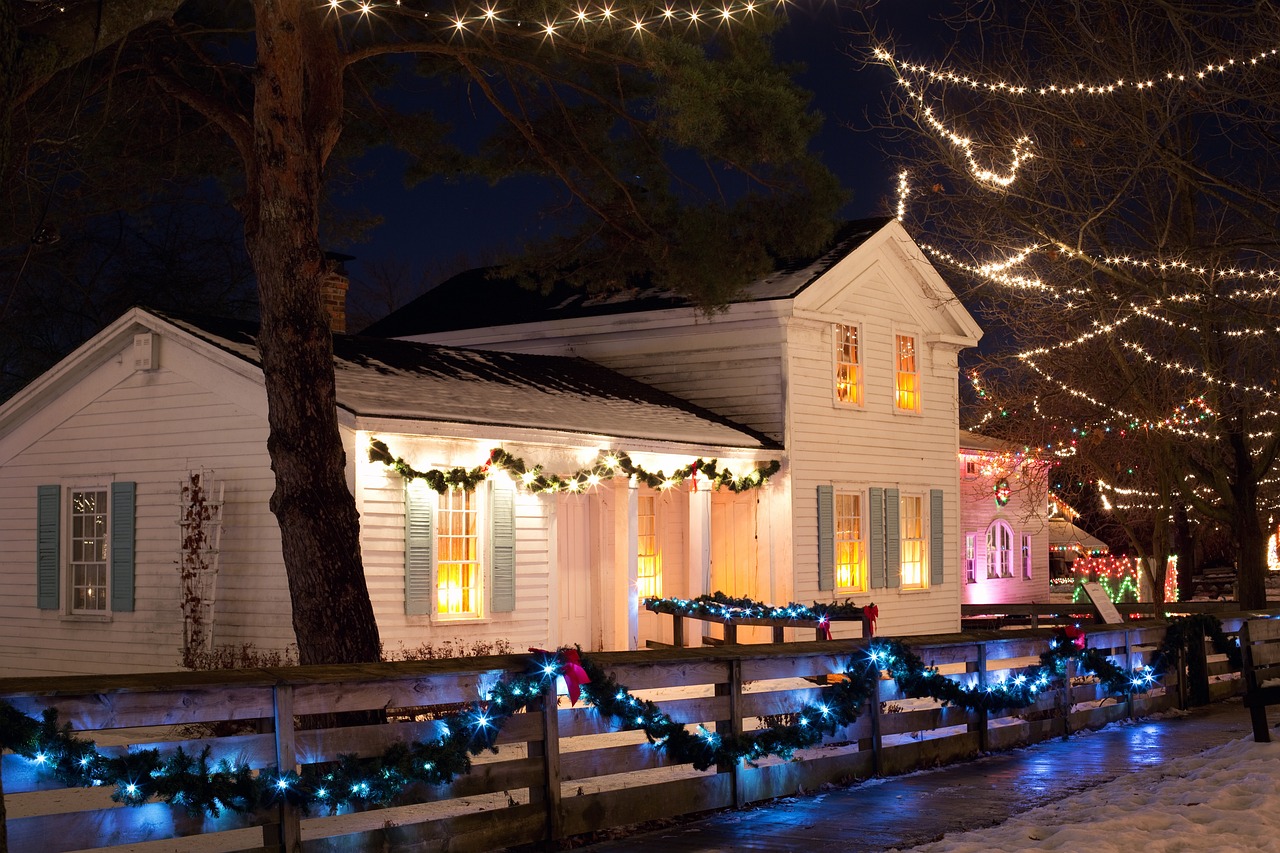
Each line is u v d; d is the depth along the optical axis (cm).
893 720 1143
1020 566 3816
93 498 1880
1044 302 1538
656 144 1656
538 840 841
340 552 1142
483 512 1741
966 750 1219
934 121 1419
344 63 1263
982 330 2727
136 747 682
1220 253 1445
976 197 1477
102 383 1858
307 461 1141
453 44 1498
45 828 641
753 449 2178
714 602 1947
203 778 679
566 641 2023
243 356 1683
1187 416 2230
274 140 1152
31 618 1920
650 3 1400
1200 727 1435
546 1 1366
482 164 1717
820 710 1052
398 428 1582
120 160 1639
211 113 1295
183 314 1850
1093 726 1437
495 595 1734
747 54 1480
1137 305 1475
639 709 902
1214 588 4103
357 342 2009
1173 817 863
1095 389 2372
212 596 1689
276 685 724
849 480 2386
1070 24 1440
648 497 2250
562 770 862
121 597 1811
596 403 2102
